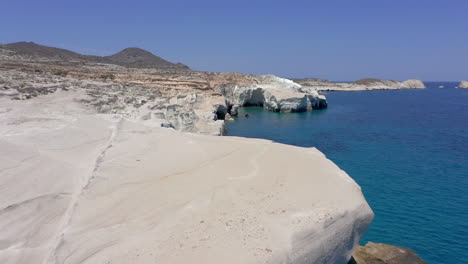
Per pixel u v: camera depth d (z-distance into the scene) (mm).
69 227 6203
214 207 6840
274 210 6805
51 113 17109
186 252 5457
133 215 6641
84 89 27359
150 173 8742
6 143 9211
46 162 8648
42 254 5637
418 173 19047
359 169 19906
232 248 5598
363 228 7695
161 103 25625
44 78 31250
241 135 31828
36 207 6824
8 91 20672
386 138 29656
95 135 11391
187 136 12297
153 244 5676
